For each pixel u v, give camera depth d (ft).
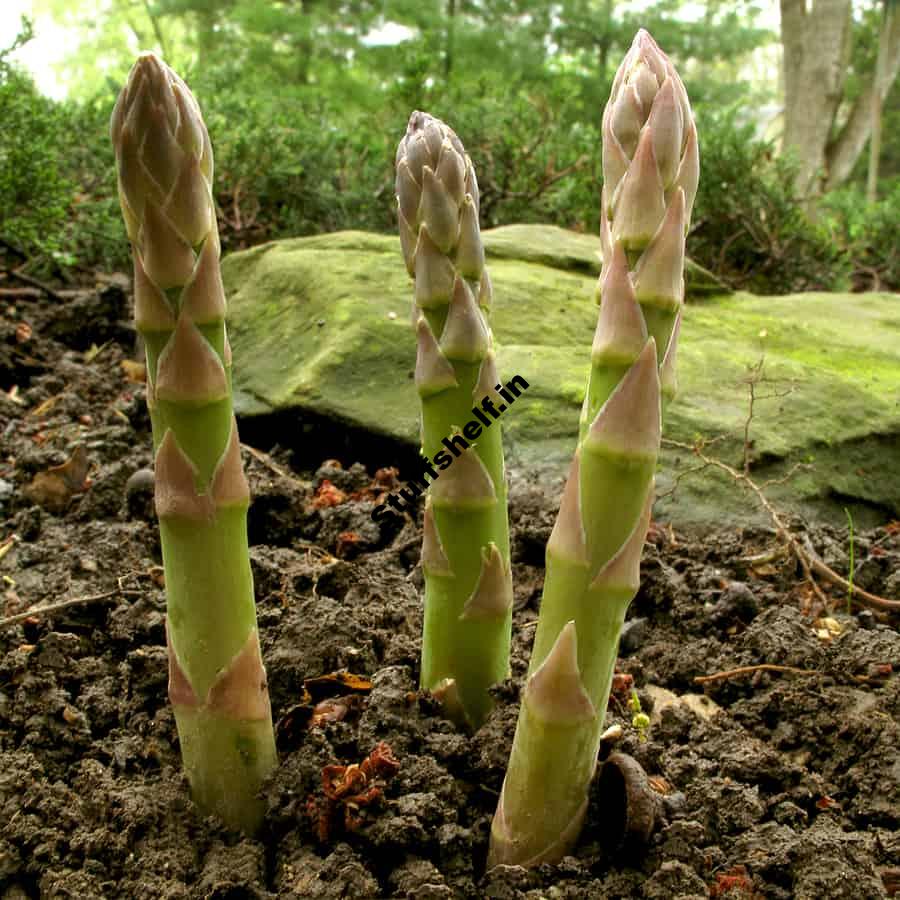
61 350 2.32
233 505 0.82
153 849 0.88
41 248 2.47
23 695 1.08
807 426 1.77
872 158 7.23
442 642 0.98
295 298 2.13
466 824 0.92
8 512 1.62
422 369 0.89
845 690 1.14
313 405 1.82
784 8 6.40
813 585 1.37
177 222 0.73
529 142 3.36
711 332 2.17
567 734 0.80
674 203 0.69
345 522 1.55
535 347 1.95
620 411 0.71
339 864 0.85
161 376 0.77
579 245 2.52
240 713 0.87
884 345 2.15
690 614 1.34
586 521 0.74
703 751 1.04
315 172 3.08
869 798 0.99
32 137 2.48
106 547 1.43
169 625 0.86
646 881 0.84
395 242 2.35
